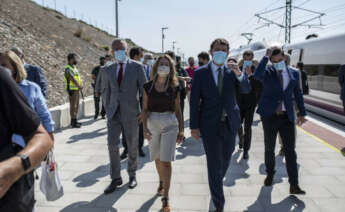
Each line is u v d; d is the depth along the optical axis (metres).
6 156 1.09
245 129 4.61
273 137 3.35
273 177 3.83
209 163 2.90
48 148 1.13
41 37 15.17
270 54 3.22
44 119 2.49
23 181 1.18
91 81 13.59
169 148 3.01
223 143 2.94
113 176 3.51
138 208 3.05
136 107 3.59
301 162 4.49
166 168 3.04
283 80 3.23
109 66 3.56
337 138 6.02
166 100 3.02
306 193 3.37
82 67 15.27
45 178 2.42
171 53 4.71
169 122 3.01
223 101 2.83
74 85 6.89
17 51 3.95
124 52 3.47
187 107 10.88
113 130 3.51
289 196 3.30
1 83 1.07
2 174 0.92
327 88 9.23
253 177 3.88
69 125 7.32
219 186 2.86
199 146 5.46
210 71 2.86
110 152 3.50
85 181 3.79
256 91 4.41
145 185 3.65
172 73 3.07
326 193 3.37
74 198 3.29
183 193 3.40
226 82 2.83
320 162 4.48
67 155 4.88
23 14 17.64
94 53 20.53
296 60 11.73
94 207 3.07
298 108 3.35
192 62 7.26
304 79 6.84
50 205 3.12
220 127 2.86
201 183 3.70
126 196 3.34
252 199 3.23
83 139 5.92
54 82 10.45
